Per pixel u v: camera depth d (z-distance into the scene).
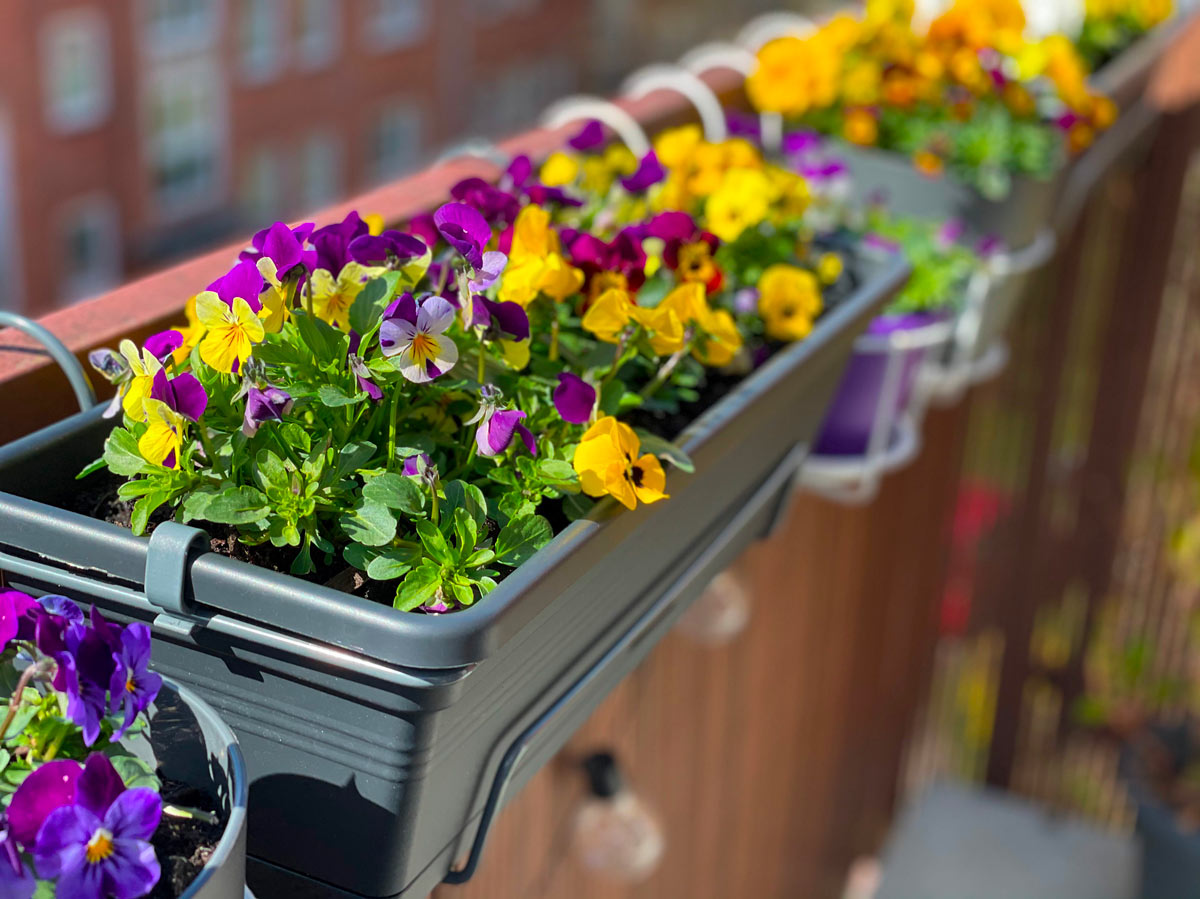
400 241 0.82
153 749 0.71
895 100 1.83
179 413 0.71
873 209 1.72
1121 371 3.46
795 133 1.76
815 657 2.94
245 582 0.66
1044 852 4.13
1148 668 3.91
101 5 7.03
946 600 4.06
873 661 3.50
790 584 2.55
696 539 1.08
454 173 1.41
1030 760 4.21
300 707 0.71
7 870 0.58
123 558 0.68
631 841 1.73
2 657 0.71
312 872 0.78
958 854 4.13
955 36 1.89
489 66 9.67
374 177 9.27
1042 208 1.84
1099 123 1.93
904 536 3.38
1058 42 1.91
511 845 1.62
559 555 0.71
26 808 0.60
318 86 8.58
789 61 1.73
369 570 0.73
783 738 2.91
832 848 3.73
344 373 0.77
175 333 0.76
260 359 0.75
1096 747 4.10
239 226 8.31
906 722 4.10
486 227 0.79
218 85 7.91
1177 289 3.37
